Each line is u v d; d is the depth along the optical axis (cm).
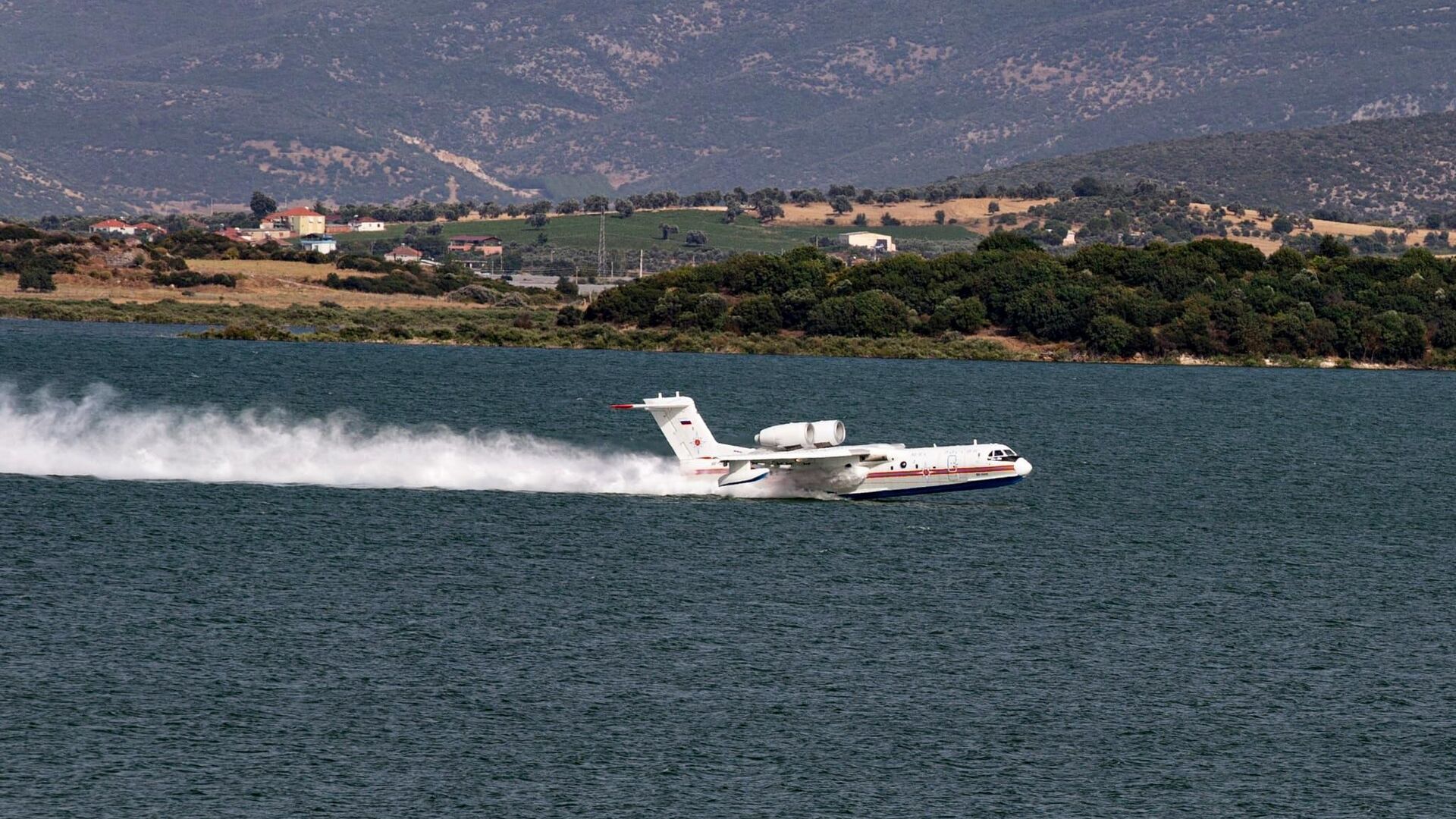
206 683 18050
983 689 18562
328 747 16412
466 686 18212
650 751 16525
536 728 17038
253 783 15550
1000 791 15838
